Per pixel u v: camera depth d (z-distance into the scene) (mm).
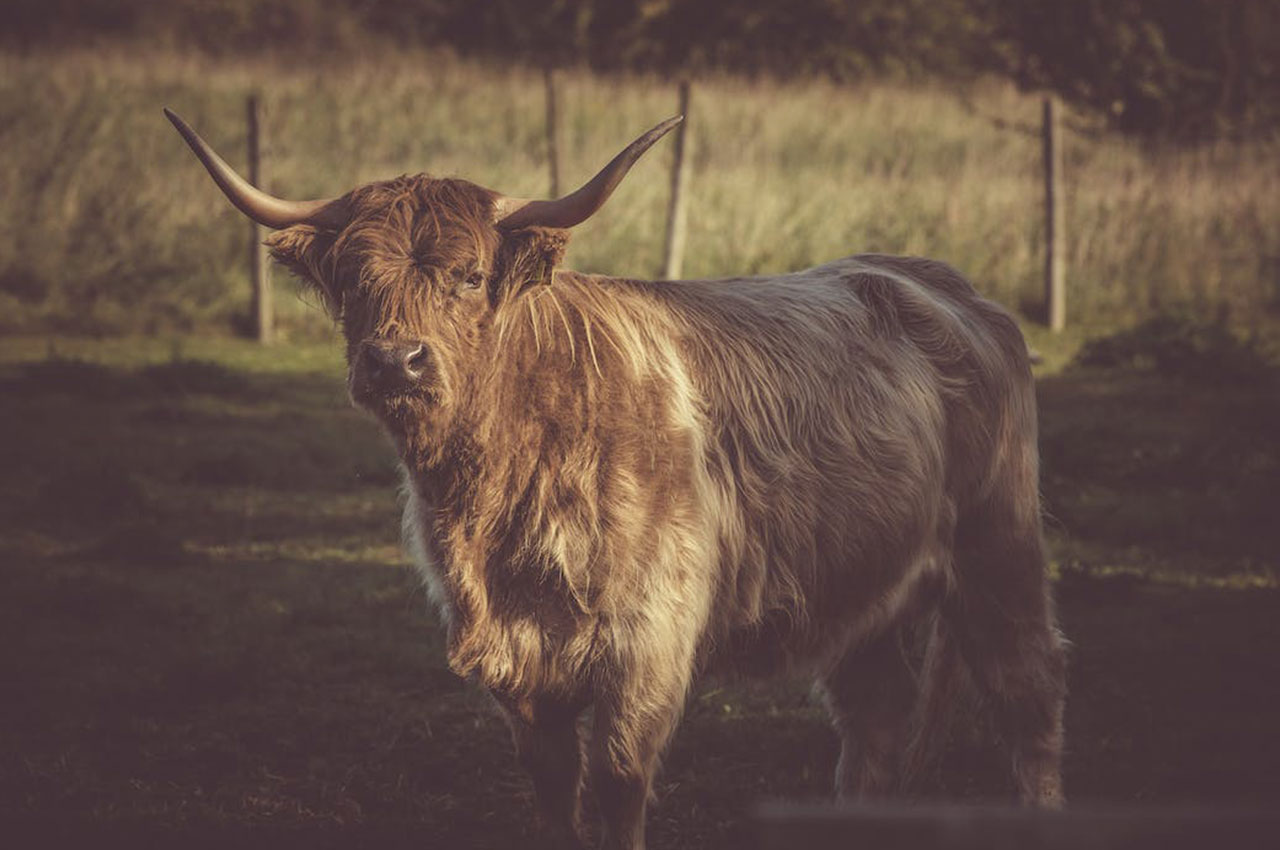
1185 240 23594
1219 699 8422
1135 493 13266
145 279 21797
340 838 6766
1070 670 8820
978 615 6711
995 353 6848
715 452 5844
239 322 21359
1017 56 34906
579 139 29641
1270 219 24172
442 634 9703
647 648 5488
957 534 6652
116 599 10141
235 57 40375
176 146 26953
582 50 42844
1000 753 7703
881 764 6766
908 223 23969
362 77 36031
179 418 15891
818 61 41312
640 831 5621
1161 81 32156
